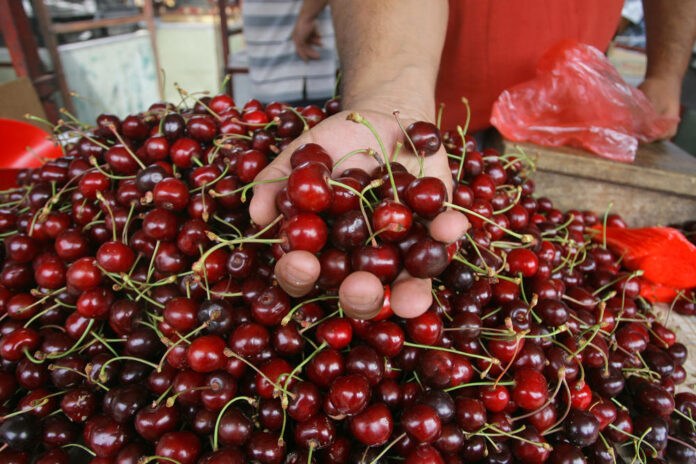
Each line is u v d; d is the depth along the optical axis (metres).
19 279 0.38
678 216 0.67
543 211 0.56
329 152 0.36
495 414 0.31
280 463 0.28
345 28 0.56
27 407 0.31
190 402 0.29
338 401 0.27
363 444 0.29
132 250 0.35
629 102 0.71
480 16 0.73
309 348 0.32
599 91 0.69
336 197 0.30
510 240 0.42
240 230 0.37
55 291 0.36
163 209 0.34
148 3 1.84
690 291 0.52
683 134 1.12
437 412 0.28
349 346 0.31
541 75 0.72
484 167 0.47
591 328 0.37
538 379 0.31
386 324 0.30
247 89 1.71
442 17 0.57
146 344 0.32
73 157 0.45
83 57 1.55
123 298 0.35
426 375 0.30
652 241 0.51
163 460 0.27
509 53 0.76
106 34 1.87
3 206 0.46
